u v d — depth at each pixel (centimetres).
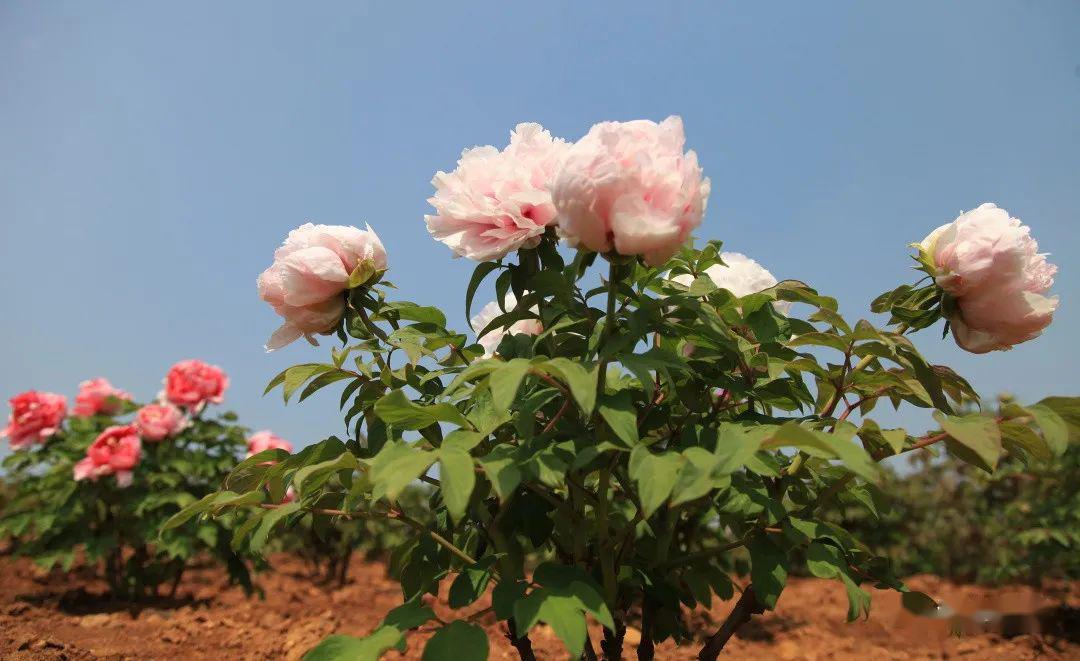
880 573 204
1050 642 429
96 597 577
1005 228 196
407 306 220
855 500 236
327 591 631
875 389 207
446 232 197
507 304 242
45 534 554
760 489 199
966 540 751
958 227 201
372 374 215
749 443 150
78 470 535
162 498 538
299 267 200
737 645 422
